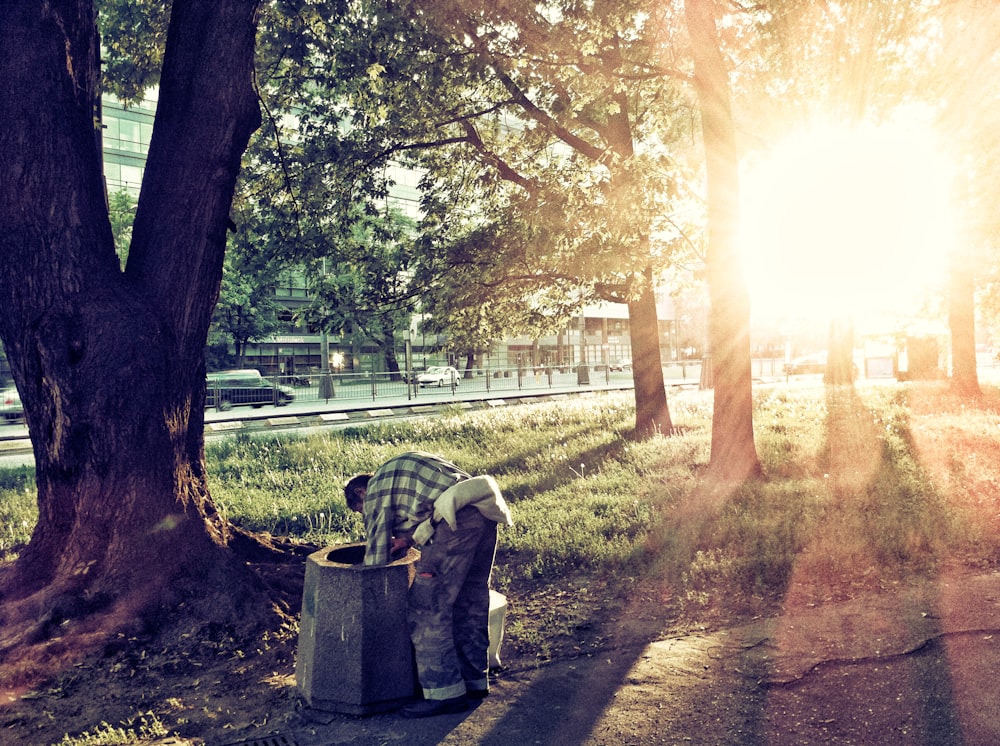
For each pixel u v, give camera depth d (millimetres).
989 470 8758
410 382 32062
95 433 5188
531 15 9539
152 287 5535
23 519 8766
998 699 3422
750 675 3879
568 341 62312
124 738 3539
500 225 12805
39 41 5137
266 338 45156
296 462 12766
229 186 5816
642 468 10125
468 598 3801
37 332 5121
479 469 11422
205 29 5609
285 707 3820
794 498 7746
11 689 4211
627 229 10609
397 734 3412
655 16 10586
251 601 5160
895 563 5652
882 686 3643
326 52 10523
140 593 5035
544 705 3656
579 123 12836
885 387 21078
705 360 27828
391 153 13008
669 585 5539
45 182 5105
